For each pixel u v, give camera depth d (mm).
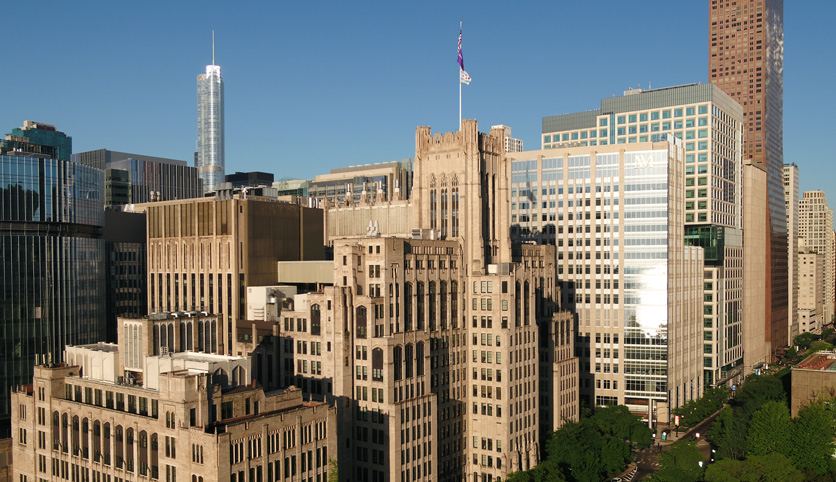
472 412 184500
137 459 122312
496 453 179375
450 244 182000
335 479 127250
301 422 123812
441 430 175875
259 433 115875
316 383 166000
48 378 140375
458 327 183250
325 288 162125
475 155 188250
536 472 160500
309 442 125625
